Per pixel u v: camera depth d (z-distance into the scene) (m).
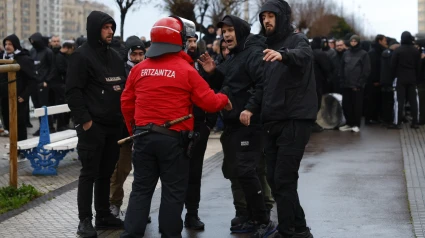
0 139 14.88
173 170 6.31
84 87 7.19
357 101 16.33
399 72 16.59
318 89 15.27
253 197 7.17
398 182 10.00
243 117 6.79
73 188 9.73
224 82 7.18
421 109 17.47
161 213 6.31
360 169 11.12
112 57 7.37
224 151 7.25
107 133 7.28
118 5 15.62
